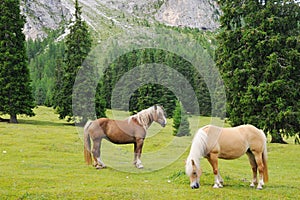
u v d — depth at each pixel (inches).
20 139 706.8
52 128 933.2
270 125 782.5
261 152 354.3
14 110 1096.2
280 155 642.8
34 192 327.0
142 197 317.4
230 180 388.2
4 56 1110.4
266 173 360.2
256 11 846.5
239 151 346.3
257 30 810.8
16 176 393.4
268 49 798.5
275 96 770.2
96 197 315.3
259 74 812.6
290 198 330.0
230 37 854.5
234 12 874.8
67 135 783.7
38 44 3826.3
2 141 674.2
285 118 747.4
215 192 332.2
